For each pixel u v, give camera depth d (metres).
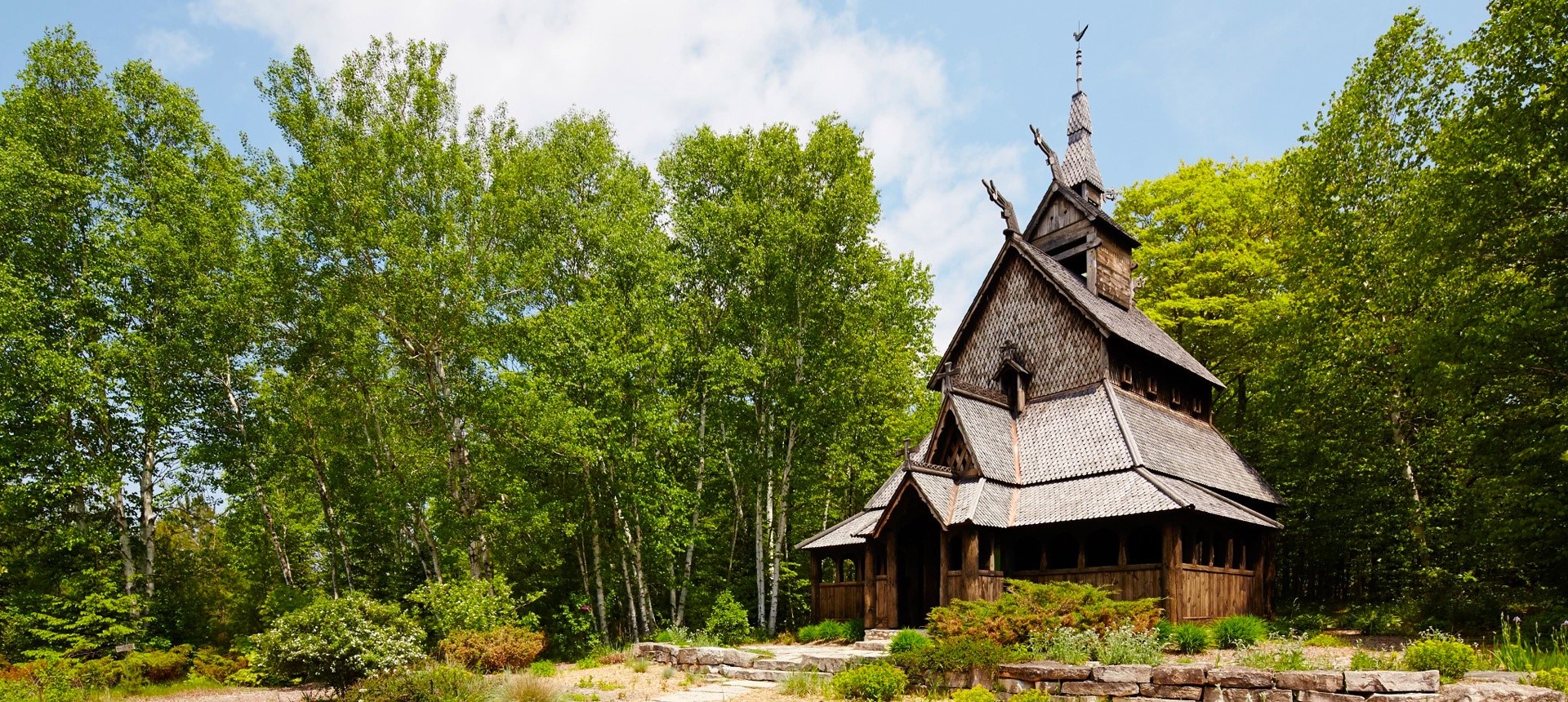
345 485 32.81
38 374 27.62
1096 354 29.03
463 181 29.48
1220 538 26.75
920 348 39.28
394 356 31.55
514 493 28.61
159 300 30.38
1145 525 23.98
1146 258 41.25
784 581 36.25
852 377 34.53
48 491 28.97
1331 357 30.12
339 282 28.80
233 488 30.67
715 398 33.06
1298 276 32.81
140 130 32.31
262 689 25.28
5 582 29.73
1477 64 23.23
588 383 28.19
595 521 30.11
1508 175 21.16
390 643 19.67
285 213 28.69
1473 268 23.28
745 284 33.78
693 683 20.89
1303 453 32.88
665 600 35.12
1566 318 20.30
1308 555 35.91
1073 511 24.47
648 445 29.42
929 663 17.41
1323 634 22.66
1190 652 19.91
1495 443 23.20
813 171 34.19
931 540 28.73
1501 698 13.00
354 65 29.77
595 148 32.91
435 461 30.05
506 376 27.44
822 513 45.41
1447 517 27.80
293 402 30.19
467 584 26.53
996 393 30.12
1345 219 29.75
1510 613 22.97
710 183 35.75
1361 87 29.75
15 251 29.06
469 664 22.91
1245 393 39.88
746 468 33.53
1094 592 20.27
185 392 31.11
